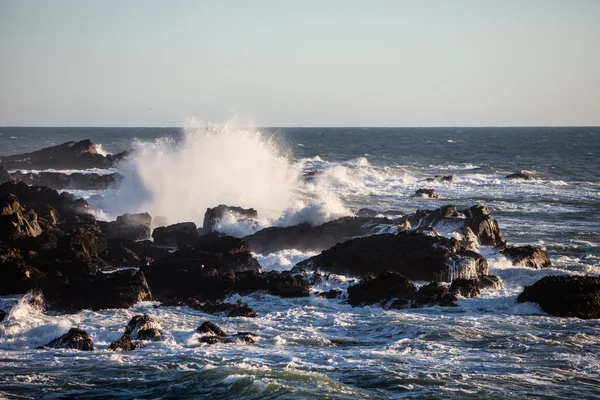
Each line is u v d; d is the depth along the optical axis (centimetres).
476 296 5222
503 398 3161
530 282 5753
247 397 3145
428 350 3962
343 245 6119
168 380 3375
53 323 4425
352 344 4144
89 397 3177
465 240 6650
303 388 3231
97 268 5894
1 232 6153
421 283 5703
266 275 5500
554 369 3597
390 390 3256
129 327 4281
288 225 7594
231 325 4566
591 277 5056
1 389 3250
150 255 6538
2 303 4953
